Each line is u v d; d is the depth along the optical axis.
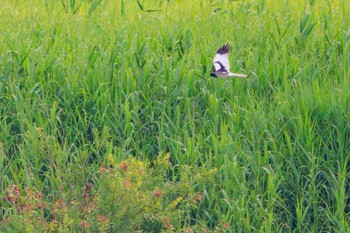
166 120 31.84
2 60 34.75
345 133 29.78
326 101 30.61
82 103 32.62
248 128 30.28
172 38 37.47
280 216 28.06
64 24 40.94
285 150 29.17
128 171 24.42
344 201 28.34
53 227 24.22
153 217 24.92
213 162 29.56
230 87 33.09
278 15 42.19
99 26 40.19
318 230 28.03
